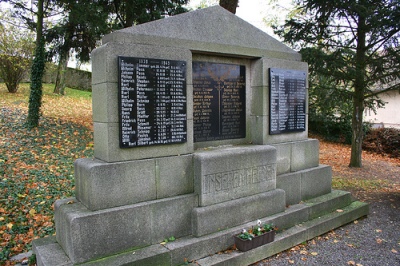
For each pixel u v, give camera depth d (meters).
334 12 8.80
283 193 4.74
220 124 4.71
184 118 3.98
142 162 3.64
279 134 5.18
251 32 4.84
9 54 16.05
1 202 5.49
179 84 3.92
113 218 3.37
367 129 14.62
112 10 11.69
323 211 5.25
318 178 5.57
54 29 11.33
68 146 9.23
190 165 4.03
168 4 11.84
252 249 3.91
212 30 4.36
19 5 10.83
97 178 3.34
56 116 12.88
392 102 17.72
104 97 3.47
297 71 5.36
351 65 9.02
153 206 3.63
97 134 3.73
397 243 4.55
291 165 5.29
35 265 3.71
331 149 14.02
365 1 8.39
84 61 12.95
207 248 3.78
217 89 4.64
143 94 3.63
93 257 3.25
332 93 9.84
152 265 3.36
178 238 3.82
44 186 6.31
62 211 3.43
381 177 9.29
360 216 5.60
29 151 8.29
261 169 4.59
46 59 11.94
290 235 4.36
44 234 4.67
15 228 4.76
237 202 4.21
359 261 4.02
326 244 4.54
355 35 9.16
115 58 3.46
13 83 17.11
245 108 5.01
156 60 3.72
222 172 4.14
